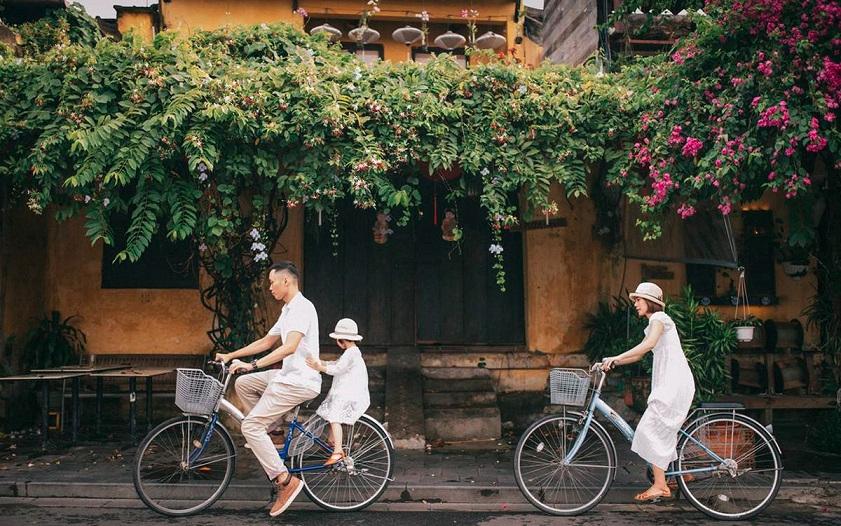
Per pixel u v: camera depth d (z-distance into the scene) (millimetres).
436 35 10750
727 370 8531
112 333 9023
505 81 6746
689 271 9445
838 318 7820
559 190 9344
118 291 9047
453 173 7363
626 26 8500
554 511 5426
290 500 5168
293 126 6391
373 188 7223
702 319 7824
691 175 6355
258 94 6227
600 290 9352
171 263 9094
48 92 6262
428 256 9617
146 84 6207
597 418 8781
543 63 7098
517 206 9516
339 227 9531
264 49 7203
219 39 7203
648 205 6469
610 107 6719
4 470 6426
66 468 6512
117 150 6133
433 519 5309
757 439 5508
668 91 6504
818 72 5723
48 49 8398
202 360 8875
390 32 10688
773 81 5852
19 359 8398
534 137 6652
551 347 9281
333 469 5379
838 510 5539
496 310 9625
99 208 6219
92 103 6113
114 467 6551
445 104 6637
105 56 6367
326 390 8625
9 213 8172
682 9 8242
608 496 5781
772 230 9500
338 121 6258
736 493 5711
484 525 5156
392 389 8516
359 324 9516
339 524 5156
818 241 8828
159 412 8789
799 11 5895
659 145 6395
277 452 5262
